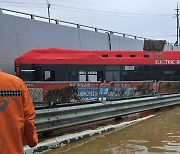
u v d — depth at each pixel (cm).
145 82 1516
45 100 955
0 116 253
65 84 1012
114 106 1164
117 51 2244
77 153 708
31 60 2164
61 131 937
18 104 266
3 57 2567
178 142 823
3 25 2591
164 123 1163
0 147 250
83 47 3625
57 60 2181
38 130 803
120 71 2216
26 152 666
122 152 715
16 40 2722
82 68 2200
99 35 3912
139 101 1361
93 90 1105
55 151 727
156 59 2214
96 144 802
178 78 2180
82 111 977
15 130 260
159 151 725
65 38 3359
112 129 1019
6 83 260
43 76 2156
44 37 3078
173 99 1747
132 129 1034
